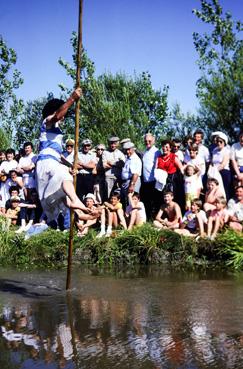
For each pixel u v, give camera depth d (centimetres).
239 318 557
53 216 666
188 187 1088
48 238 1062
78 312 588
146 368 423
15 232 1121
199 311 587
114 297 662
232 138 1873
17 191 1239
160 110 2044
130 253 997
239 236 969
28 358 448
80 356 450
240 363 431
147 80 2062
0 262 1008
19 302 641
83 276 824
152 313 580
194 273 850
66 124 2023
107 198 1186
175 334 504
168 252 983
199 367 423
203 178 1122
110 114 1973
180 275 830
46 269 911
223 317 561
